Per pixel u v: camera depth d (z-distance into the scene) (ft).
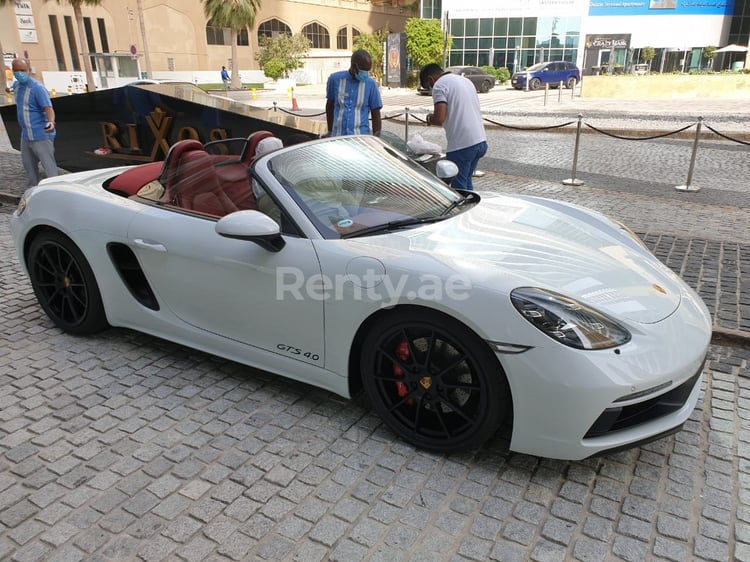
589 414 7.24
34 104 23.59
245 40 175.73
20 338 12.24
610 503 7.54
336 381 9.05
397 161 11.19
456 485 7.88
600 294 7.89
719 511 7.39
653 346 7.48
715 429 9.07
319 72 153.69
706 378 10.57
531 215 10.35
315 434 9.01
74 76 118.32
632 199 24.84
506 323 7.36
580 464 8.26
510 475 8.05
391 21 214.07
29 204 11.95
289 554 6.78
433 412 8.50
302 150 10.23
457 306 7.55
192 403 9.86
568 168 32.86
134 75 99.25
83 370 10.93
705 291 14.38
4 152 37.35
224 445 8.75
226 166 10.98
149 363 11.19
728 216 21.76
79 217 11.17
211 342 10.30
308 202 9.25
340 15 194.59
